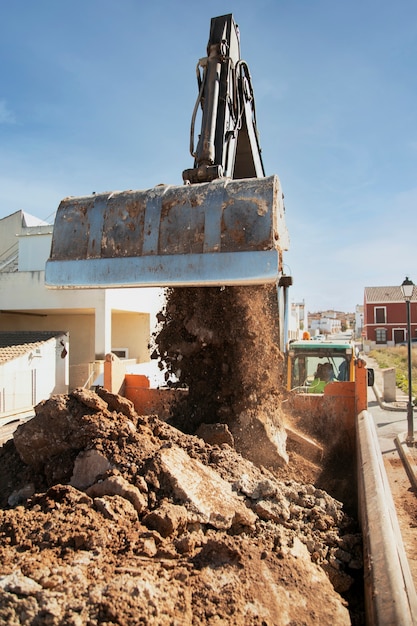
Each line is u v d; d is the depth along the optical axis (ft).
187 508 9.24
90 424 11.14
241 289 14.39
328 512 10.82
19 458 12.06
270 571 7.99
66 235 12.98
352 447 16.10
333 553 9.44
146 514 9.00
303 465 14.33
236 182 12.11
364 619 7.99
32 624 6.02
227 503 9.78
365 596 7.99
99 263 12.41
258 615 6.95
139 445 10.65
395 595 6.84
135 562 7.40
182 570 7.48
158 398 17.06
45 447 11.34
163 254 11.94
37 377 43.65
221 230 11.62
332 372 33.30
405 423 41.11
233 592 7.19
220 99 15.57
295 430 16.47
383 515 8.86
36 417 11.75
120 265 12.22
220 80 15.74
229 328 14.38
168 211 12.22
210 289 14.65
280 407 15.44
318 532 9.99
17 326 57.26
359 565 9.20
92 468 10.34
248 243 11.35
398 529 8.72
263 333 14.88
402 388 61.87
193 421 14.88
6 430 30.68
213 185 12.19
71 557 7.30
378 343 154.71
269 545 8.82
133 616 6.22
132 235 12.38
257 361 14.52
